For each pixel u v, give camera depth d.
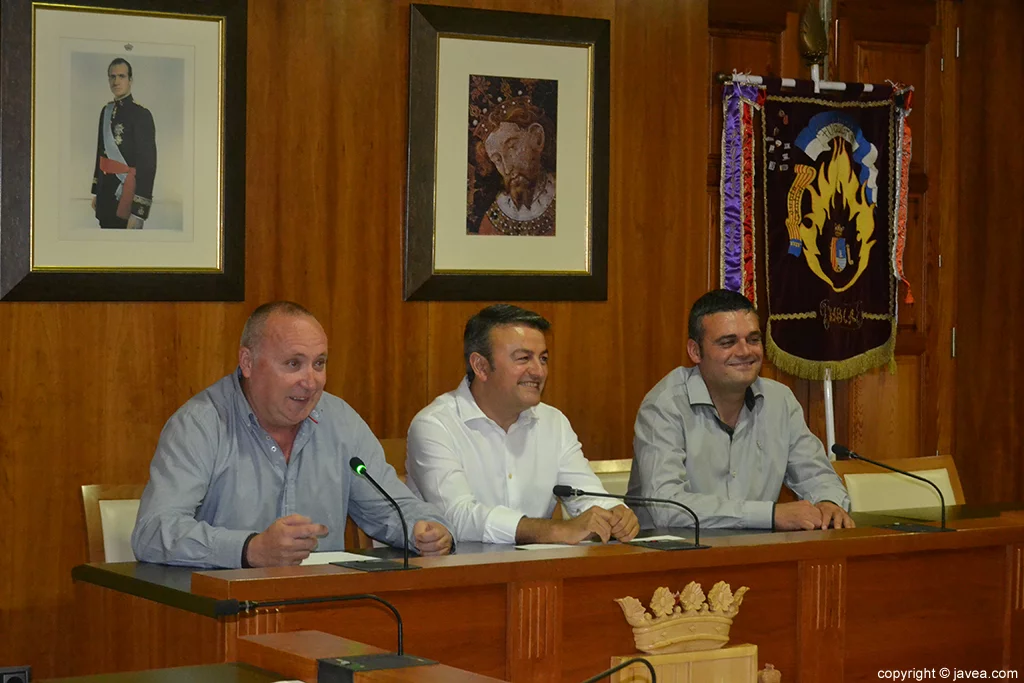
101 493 3.50
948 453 5.90
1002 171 5.94
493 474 3.94
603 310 5.11
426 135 4.77
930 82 5.81
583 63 5.03
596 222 5.06
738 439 4.26
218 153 4.46
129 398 4.38
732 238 5.34
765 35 5.50
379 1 4.72
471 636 2.86
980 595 3.59
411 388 4.80
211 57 4.45
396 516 3.52
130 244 4.36
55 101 4.25
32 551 4.26
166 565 3.04
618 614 3.03
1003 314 5.97
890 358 5.64
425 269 4.79
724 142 5.34
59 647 4.30
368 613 2.71
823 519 3.69
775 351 5.44
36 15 4.22
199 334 4.47
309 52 4.62
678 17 5.22
